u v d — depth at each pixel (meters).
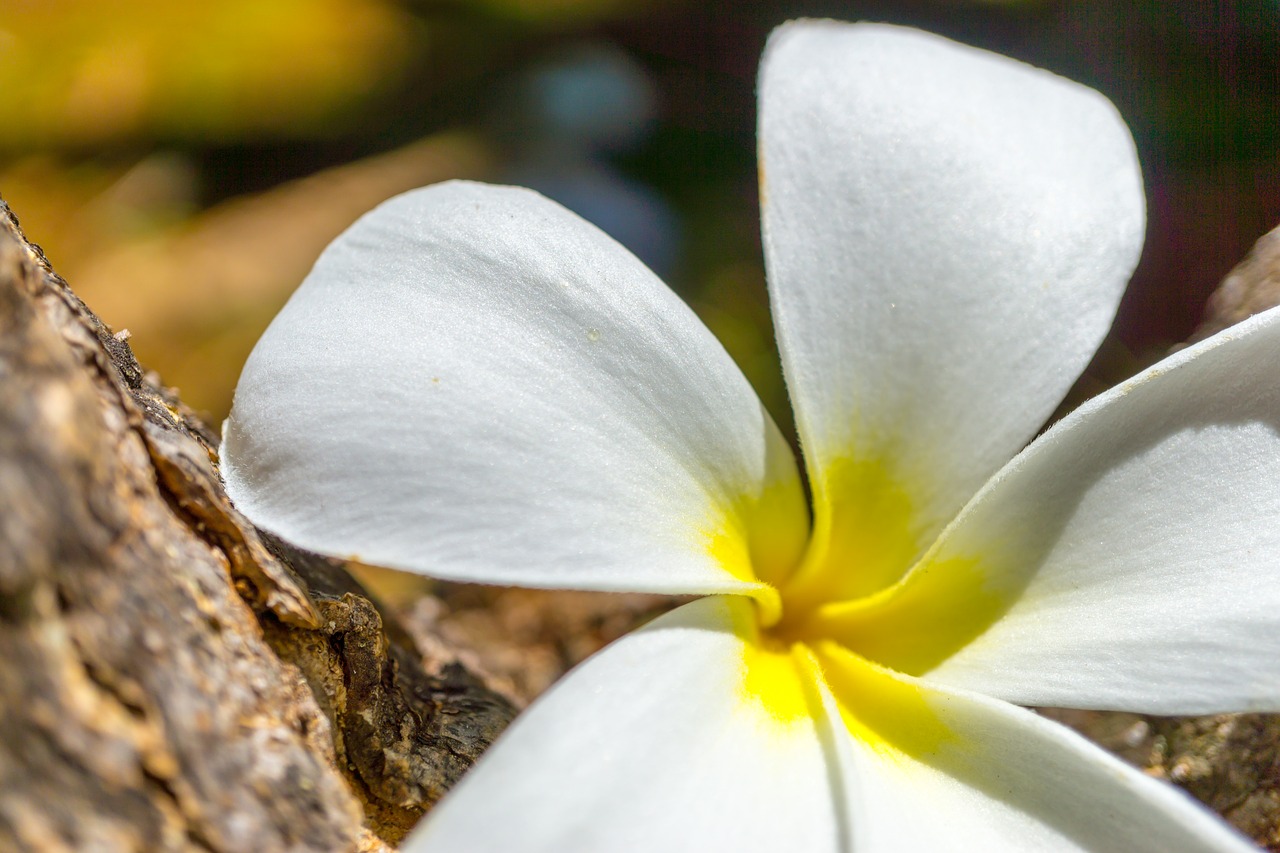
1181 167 0.34
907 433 0.21
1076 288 0.21
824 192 0.21
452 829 0.19
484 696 0.22
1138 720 0.23
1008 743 0.20
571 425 0.20
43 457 0.18
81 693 0.18
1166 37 0.36
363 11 0.52
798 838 0.19
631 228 0.40
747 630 0.20
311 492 0.20
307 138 0.48
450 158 0.44
